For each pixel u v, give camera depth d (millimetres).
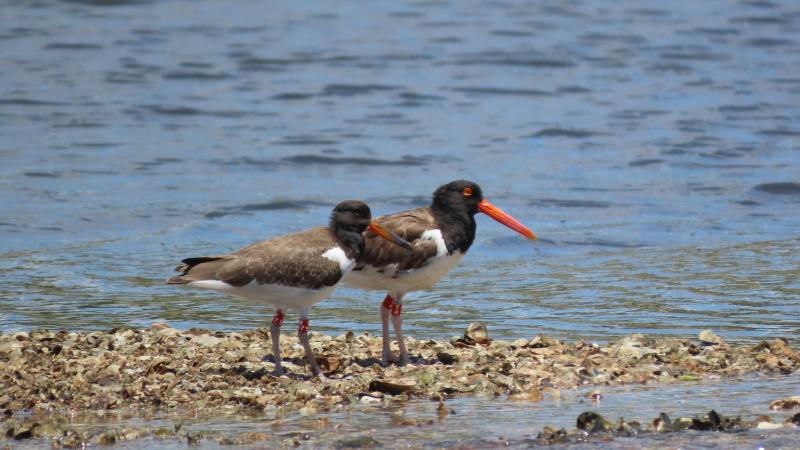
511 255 18156
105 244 18578
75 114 29625
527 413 9531
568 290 15648
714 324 13570
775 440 8406
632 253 18156
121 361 11078
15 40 38281
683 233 19594
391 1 46781
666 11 44750
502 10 45094
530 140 28109
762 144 27547
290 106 31625
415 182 24000
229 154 26062
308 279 10812
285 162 25641
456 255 12141
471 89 33906
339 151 26625
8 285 15836
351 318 14250
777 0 45656
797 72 36031
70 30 39969
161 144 26922
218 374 10867
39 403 9953
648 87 34312
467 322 13969
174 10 43875
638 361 11414
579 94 33562
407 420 9297
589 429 8812
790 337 12836
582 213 21219
